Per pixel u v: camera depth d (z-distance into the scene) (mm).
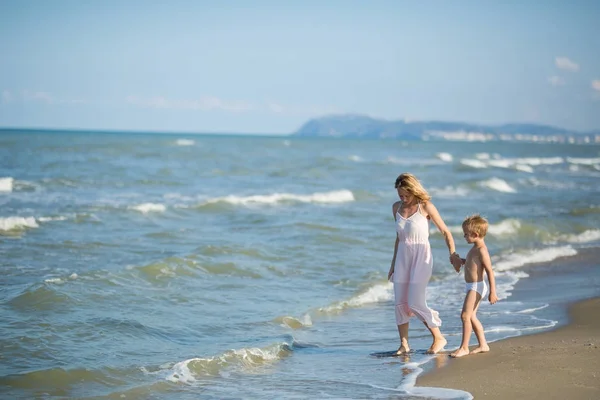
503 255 14594
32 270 11109
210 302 9594
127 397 5789
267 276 11531
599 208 22422
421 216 6910
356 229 17125
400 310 7137
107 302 9055
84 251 13062
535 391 5516
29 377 6086
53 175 29266
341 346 7719
